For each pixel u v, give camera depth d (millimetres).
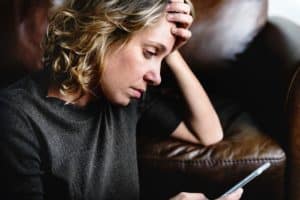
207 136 1223
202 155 1222
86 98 897
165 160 1229
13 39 1294
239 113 1438
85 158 879
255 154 1228
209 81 1603
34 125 821
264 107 1407
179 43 905
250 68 1562
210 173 1224
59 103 848
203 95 1201
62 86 856
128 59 842
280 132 1296
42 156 848
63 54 851
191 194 1003
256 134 1301
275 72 1351
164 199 1288
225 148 1232
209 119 1209
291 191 1301
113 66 852
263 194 1274
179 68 1170
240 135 1294
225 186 1241
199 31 1576
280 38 1473
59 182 879
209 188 1248
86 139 880
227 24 1590
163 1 818
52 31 880
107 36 822
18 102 816
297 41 1404
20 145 812
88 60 838
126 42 826
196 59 1576
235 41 1585
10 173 824
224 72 1592
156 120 1190
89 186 898
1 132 806
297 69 1247
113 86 872
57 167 857
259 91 1456
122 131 960
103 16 805
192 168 1222
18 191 837
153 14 803
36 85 853
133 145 994
